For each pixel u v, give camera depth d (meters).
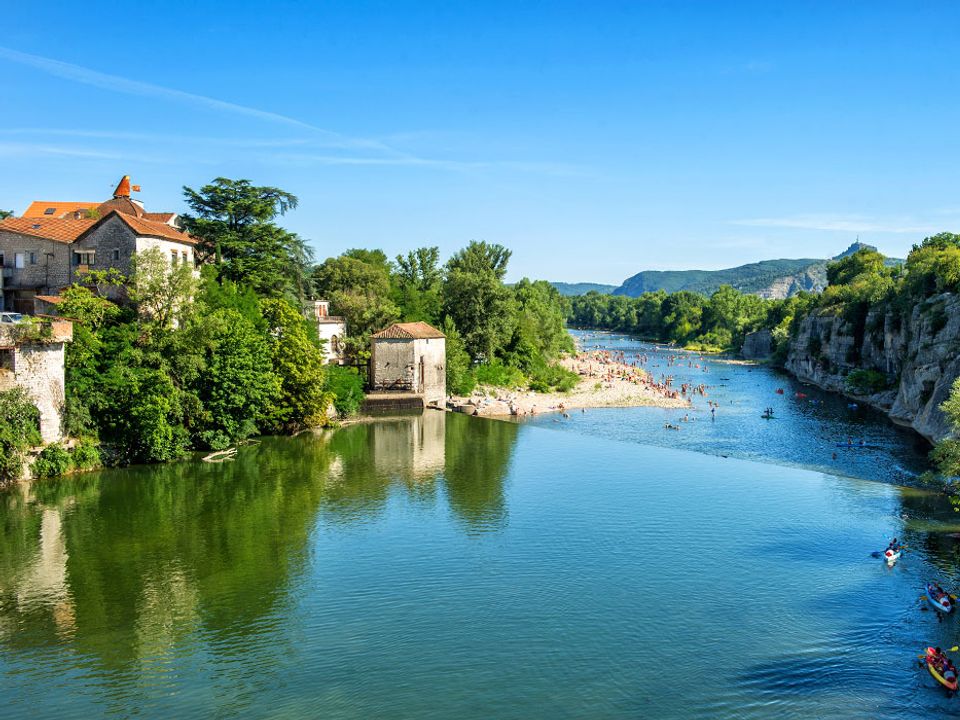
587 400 109.56
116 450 60.41
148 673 29.59
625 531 47.47
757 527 48.28
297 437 76.94
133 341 62.06
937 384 79.00
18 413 52.94
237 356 67.44
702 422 91.75
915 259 120.81
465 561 42.06
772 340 194.25
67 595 36.84
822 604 36.41
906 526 48.50
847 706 27.53
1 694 27.92
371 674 29.78
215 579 39.12
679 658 31.16
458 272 127.69
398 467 64.44
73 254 71.81
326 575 39.88
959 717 26.77
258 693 28.25
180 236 77.50
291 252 89.75
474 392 109.50
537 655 31.39
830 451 73.56
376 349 98.12
